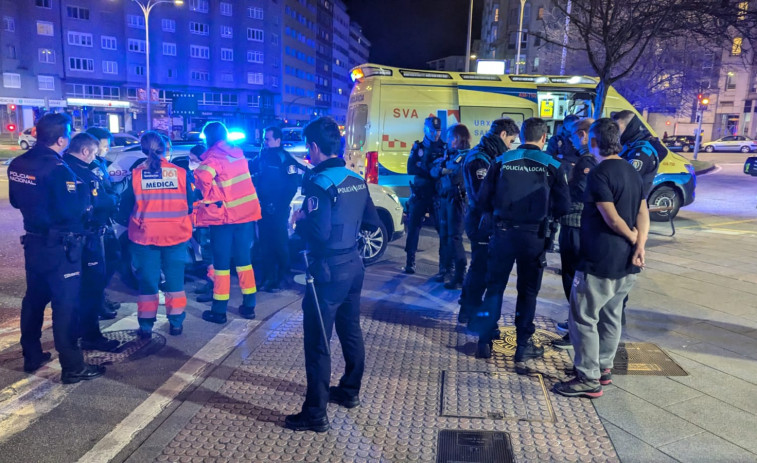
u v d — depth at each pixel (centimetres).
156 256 467
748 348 454
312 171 326
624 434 324
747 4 864
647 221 354
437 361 429
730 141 3994
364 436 321
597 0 863
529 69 5816
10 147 3572
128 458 299
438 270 705
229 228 503
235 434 323
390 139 920
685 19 870
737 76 4828
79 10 5266
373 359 430
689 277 670
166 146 463
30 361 406
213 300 515
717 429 330
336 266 321
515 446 311
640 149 433
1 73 4928
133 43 5584
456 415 345
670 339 473
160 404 358
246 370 411
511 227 403
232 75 6241
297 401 364
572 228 429
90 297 440
